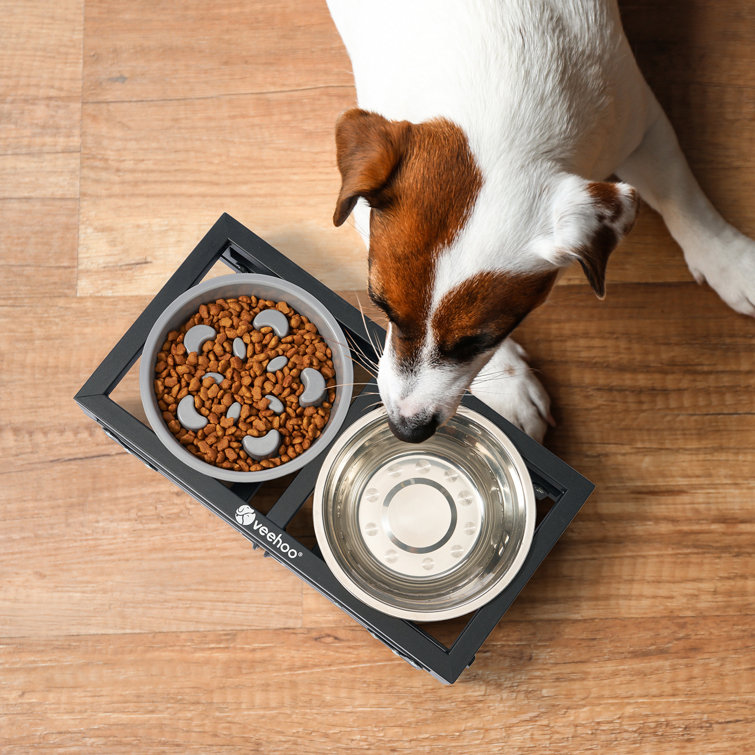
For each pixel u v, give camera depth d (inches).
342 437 49.6
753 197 54.4
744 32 55.1
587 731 52.1
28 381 54.3
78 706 52.6
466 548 50.3
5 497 53.6
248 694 52.6
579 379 53.9
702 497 53.2
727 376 53.7
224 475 49.4
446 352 43.4
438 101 43.6
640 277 54.2
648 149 50.7
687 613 52.6
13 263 55.1
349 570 48.9
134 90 56.0
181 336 51.2
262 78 55.8
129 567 53.2
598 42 45.1
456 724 52.2
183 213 55.2
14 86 56.2
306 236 54.9
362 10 46.6
